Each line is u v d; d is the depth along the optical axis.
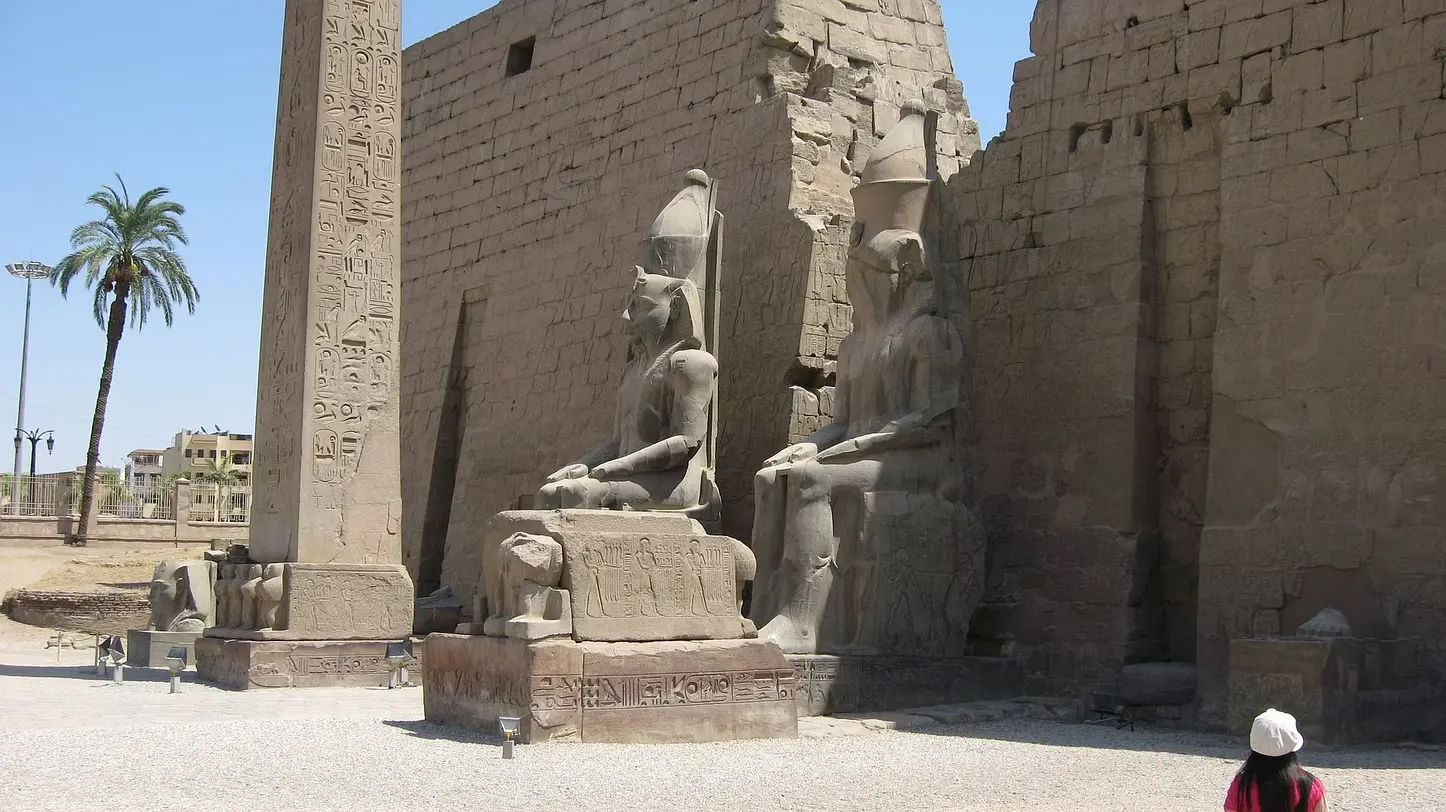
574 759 9.16
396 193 15.27
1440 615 11.44
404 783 8.23
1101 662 13.59
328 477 14.56
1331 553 12.16
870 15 18.50
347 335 14.80
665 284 14.40
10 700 12.52
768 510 12.92
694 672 10.34
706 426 14.19
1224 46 13.62
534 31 21.91
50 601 25.58
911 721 11.84
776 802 7.90
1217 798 8.30
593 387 19.36
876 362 13.23
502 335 21.36
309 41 15.16
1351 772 9.23
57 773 8.38
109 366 34.47
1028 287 14.90
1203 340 13.73
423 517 22.16
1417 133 12.09
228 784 8.12
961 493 13.27
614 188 19.77
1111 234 14.27
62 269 34.31
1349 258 12.40
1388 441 11.95
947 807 7.90
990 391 15.05
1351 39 12.66
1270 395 12.77
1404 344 11.95
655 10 19.61
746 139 17.61
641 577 10.45
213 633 15.03
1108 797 8.32
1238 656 11.07
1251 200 13.15
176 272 35.06
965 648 13.95
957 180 15.79
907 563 12.76
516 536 10.38
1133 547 13.62
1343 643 10.75
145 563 31.27
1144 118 14.24
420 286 23.31
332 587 14.38
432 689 11.02
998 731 11.62
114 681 14.49
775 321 16.62
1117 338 14.04
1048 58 15.12
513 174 21.77
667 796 7.99
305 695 13.42
